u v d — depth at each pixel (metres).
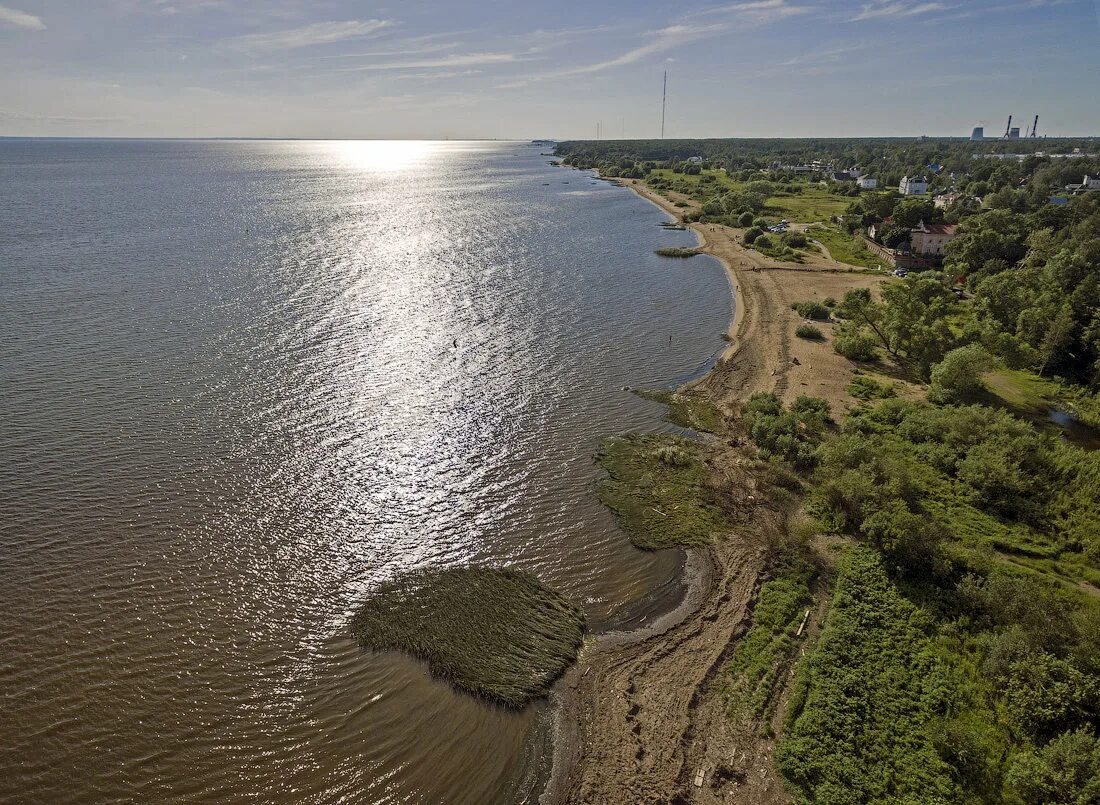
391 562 40.62
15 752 28.44
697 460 52.06
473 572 40.00
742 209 170.25
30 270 95.12
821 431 55.09
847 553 40.56
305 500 45.56
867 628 34.50
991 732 28.64
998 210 127.62
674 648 34.66
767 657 33.41
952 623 34.47
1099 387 64.31
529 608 37.31
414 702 31.59
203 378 61.50
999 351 69.94
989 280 85.94
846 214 153.75
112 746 28.95
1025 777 25.78
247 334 72.75
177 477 46.81
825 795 26.23
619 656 34.28
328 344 71.06
